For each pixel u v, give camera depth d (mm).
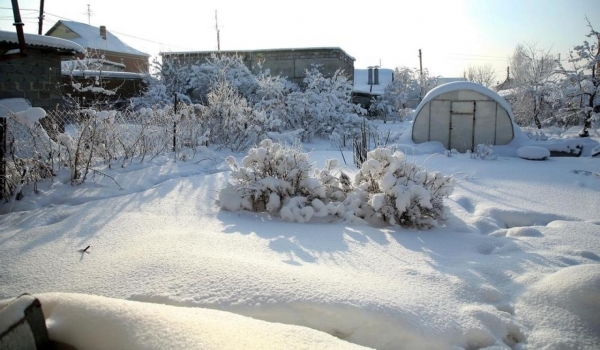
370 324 2795
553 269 3797
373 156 5867
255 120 12797
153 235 4531
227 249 4098
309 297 2945
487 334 2807
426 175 5676
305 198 5789
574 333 2840
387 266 3883
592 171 9867
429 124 15375
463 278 3592
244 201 5934
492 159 12258
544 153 12219
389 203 5387
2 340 1852
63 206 6031
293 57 22938
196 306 2924
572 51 20031
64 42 12258
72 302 2283
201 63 22953
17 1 7387
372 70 45938
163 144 10125
